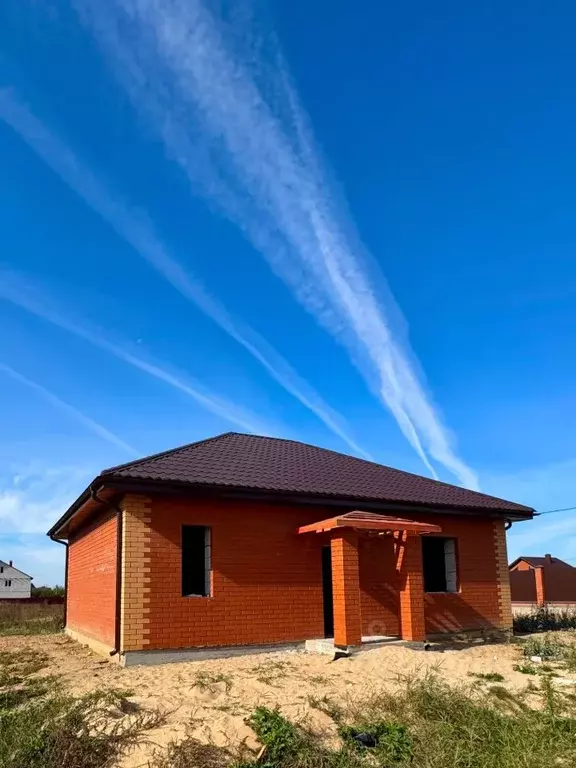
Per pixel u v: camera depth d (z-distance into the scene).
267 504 12.71
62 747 5.85
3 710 7.22
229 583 11.94
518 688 9.23
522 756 6.44
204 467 12.77
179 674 9.66
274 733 6.45
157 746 6.12
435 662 10.58
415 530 12.41
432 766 6.25
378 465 17.44
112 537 12.32
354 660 10.78
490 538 15.69
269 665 10.47
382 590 13.72
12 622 22.98
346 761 6.25
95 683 9.04
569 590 28.97
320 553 13.08
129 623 10.83
